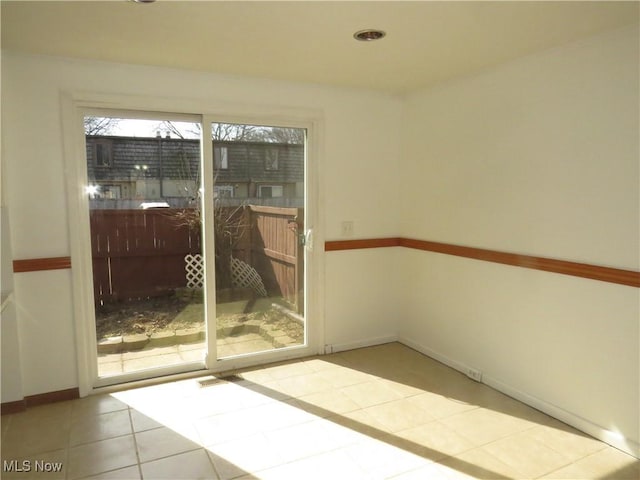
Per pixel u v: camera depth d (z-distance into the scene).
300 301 3.60
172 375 3.19
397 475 2.13
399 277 3.92
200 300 3.29
